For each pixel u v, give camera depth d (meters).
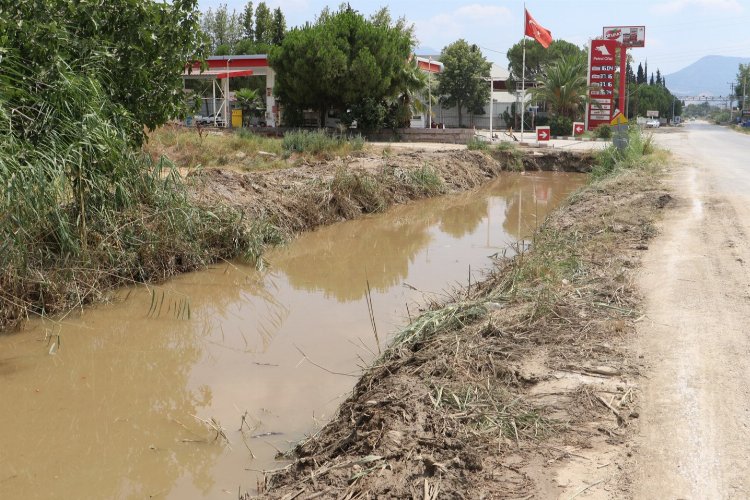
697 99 190.75
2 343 7.97
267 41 65.69
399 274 11.55
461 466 4.30
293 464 5.01
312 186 16.27
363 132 37.50
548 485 4.04
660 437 4.48
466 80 61.28
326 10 48.28
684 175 19.44
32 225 8.61
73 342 8.09
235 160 22.25
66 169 9.48
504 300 7.66
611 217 12.51
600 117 53.03
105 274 9.75
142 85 11.70
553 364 5.71
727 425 4.59
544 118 62.66
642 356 5.79
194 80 44.94
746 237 10.45
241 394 6.66
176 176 11.30
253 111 43.88
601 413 4.88
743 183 17.52
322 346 7.96
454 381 5.51
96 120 9.56
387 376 6.04
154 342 8.16
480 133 42.56
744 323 6.48
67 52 10.22
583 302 7.20
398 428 4.79
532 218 17.92
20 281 8.52
